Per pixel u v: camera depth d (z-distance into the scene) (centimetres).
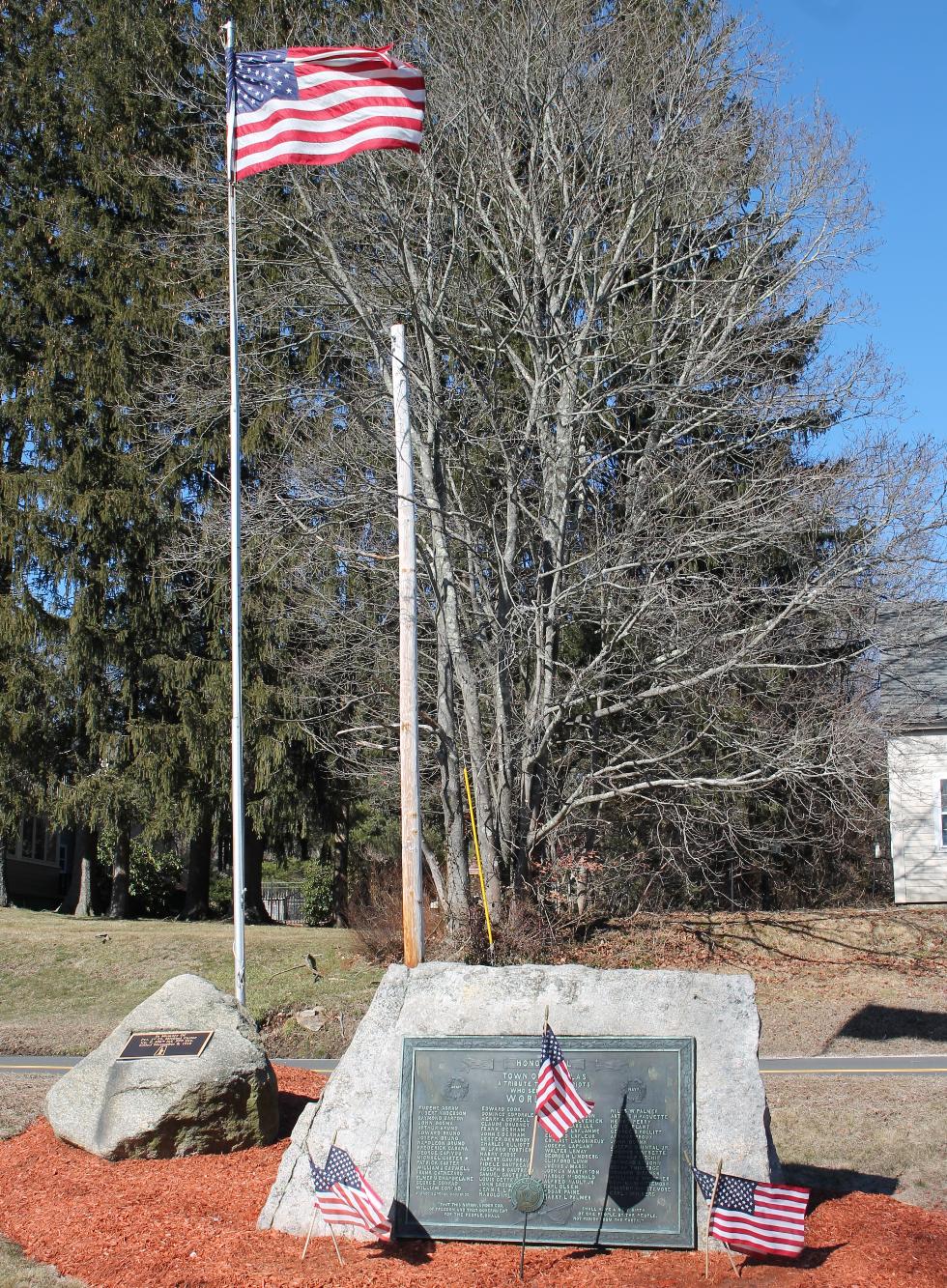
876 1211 791
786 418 2353
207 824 2742
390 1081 780
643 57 2331
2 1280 696
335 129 1415
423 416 1983
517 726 2044
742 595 2106
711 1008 762
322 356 2730
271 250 2473
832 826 2222
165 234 2731
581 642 2462
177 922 2677
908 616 2150
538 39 2180
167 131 2878
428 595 2036
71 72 2927
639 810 2275
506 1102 748
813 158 2292
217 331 2603
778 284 2145
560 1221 721
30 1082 1259
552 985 787
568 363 2064
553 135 2162
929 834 2523
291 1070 1231
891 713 2334
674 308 2156
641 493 2003
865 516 2069
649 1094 735
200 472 2783
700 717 2122
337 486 2170
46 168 2944
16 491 2683
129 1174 874
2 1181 874
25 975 2092
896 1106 1095
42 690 2678
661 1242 710
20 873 3744
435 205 2108
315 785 2797
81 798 2598
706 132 2208
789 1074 1322
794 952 2122
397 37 2322
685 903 2512
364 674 2450
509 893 1980
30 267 2842
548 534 2056
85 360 2748
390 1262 700
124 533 2680
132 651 2670
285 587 2394
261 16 2509
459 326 2192
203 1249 723
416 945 1050
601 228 2183
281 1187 772
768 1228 676
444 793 1994
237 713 1345
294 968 2038
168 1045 945
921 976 1980
